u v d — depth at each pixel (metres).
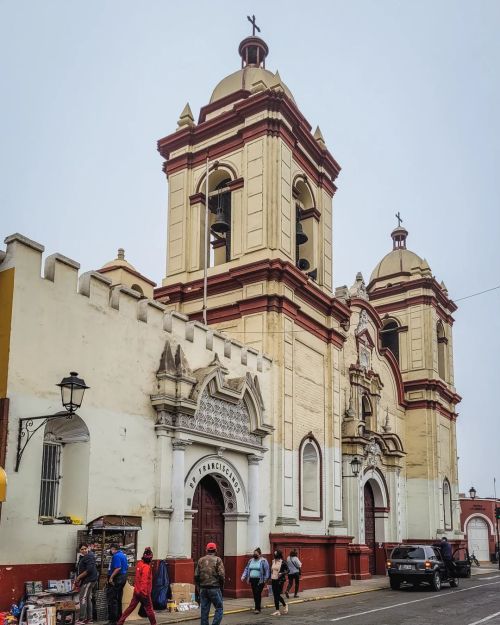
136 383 17.53
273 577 17.59
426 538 37.19
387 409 36.88
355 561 29.12
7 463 13.68
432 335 40.53
